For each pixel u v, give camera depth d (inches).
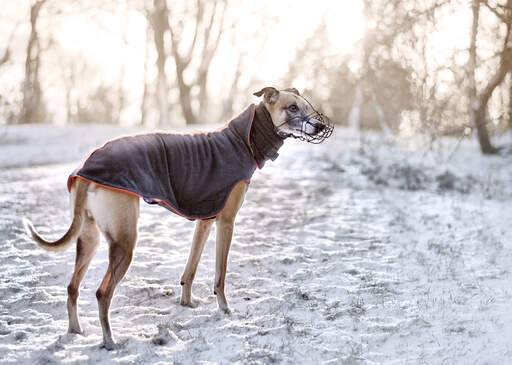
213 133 181.0
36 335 159.6
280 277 219.9
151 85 1333.7
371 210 341.7
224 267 180.4
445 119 545.0
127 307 183.5
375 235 287.0
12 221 283.4
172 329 166.7
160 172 161.2
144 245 255.9
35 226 278.7
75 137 833.5
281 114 181.2
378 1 564.4
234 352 152.4
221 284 180.7
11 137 807.7
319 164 499.2
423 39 555.2
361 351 155.3
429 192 407.2
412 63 555.5
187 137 173.6
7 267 215.2
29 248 241.3
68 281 205.5
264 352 152.3
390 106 645.3
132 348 153.0
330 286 209.3
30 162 600.4
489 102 621.0
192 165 168.4
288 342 159.6
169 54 1112.8
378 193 394.6
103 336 152.8
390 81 597.0
